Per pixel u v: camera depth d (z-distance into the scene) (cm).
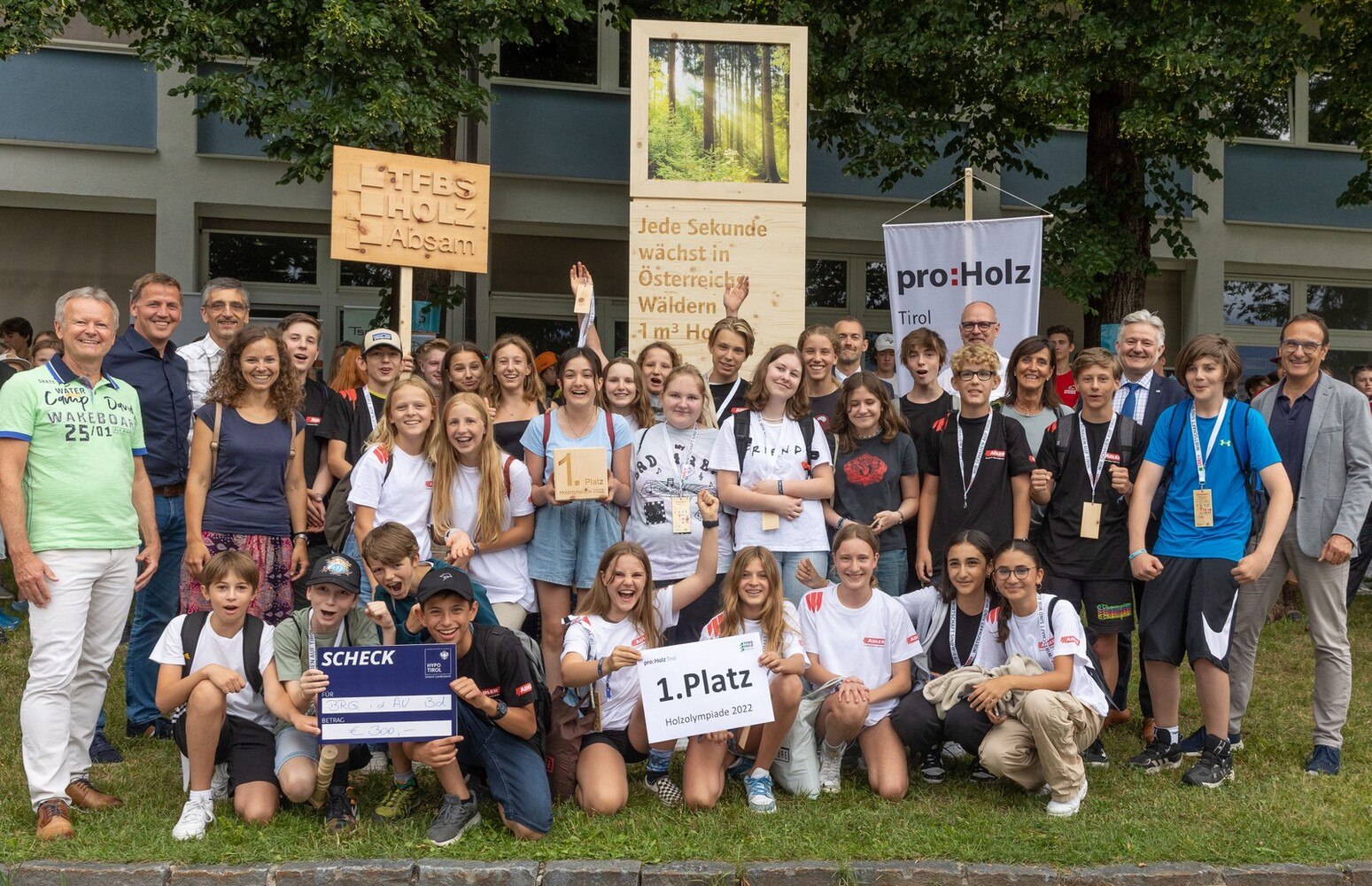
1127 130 978
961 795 485
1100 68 991
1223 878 399
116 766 509
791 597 538
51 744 436
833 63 1062
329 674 421
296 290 1374
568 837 424
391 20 910
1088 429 548
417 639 446
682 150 757
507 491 515
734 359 598
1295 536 528
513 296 1419
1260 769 520
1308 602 529
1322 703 522
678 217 748
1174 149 1110
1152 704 532
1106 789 491
